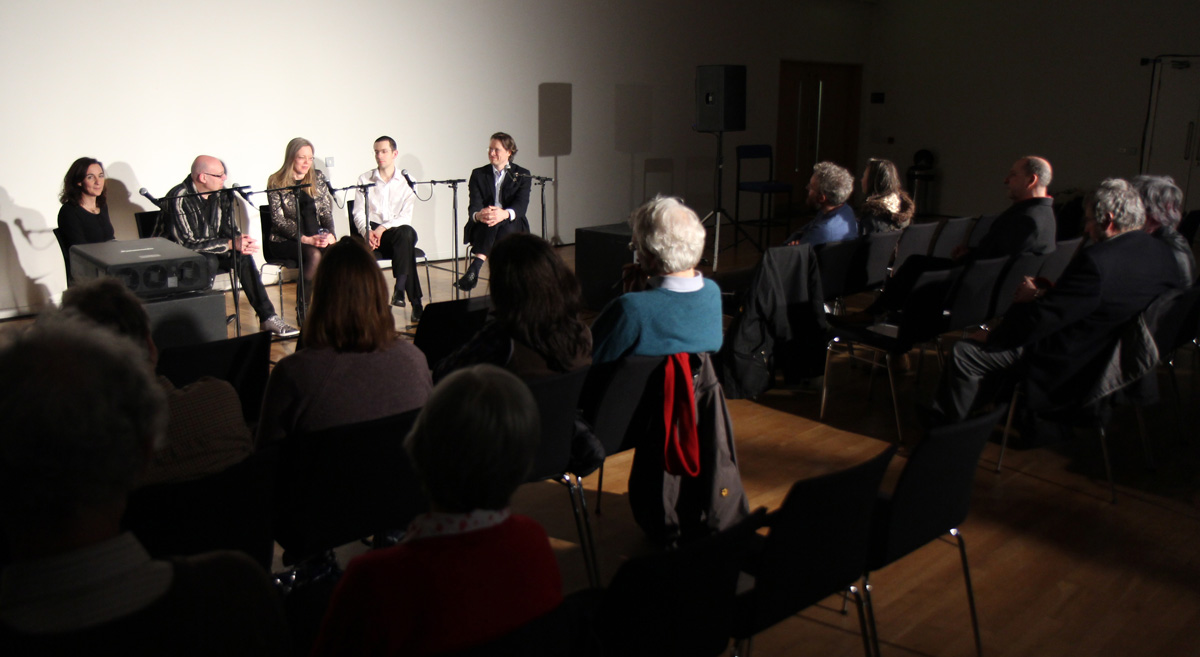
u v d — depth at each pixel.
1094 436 3.51
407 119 6.89
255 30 5.98
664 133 8.97
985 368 3.10
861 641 2.13
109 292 1.64
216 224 4.54
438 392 1.06
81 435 0.73
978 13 10.14
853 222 4.29
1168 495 2.97
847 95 11.25
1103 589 2.37
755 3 9.54
